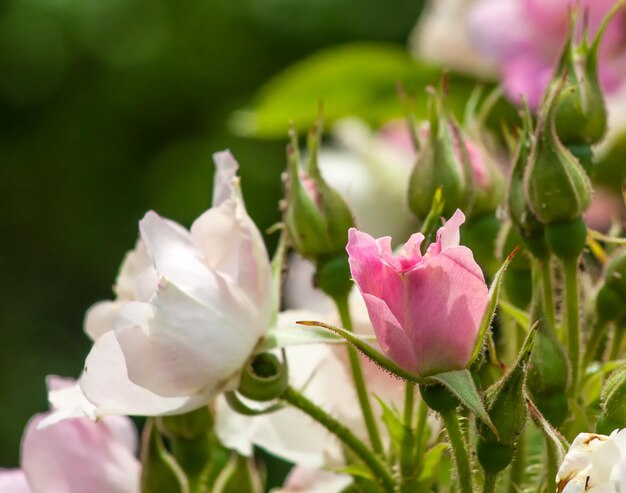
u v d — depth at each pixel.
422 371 0.68
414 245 0.68
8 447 2.83
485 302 0.68
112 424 0.79
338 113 1.19
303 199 0.75
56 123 3.15
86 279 3.12
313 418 0.73
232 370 0.72
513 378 0.68
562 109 0.76
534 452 0.75
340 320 0.76
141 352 0.71
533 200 0.74
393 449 0.76
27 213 3.13
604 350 0.78
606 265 0.76
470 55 1.19
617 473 0.66
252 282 0.73
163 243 0.73
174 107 3.09
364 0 2.85
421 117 1.17
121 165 3.12
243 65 3.01
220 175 0.74
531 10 1.09
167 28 3.08
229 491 0.77
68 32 3.13
